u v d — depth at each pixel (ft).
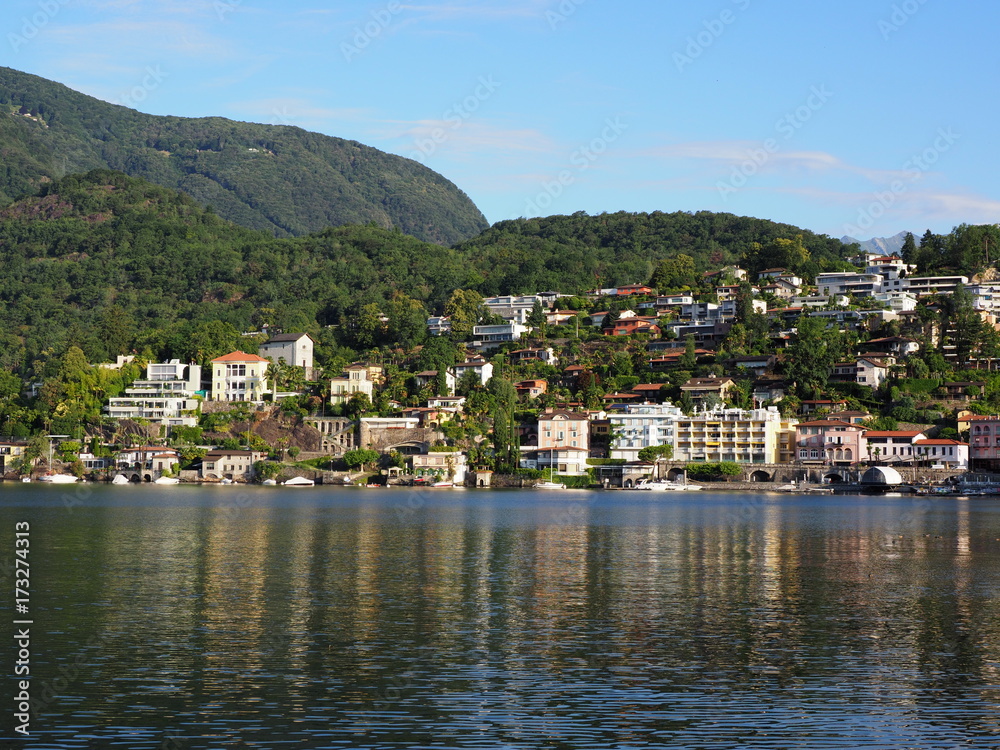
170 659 217.36
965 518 597.93
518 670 210.38
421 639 237.66
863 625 255.91
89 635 239.30
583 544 440.45
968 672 210.59
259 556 387.34
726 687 199.00
